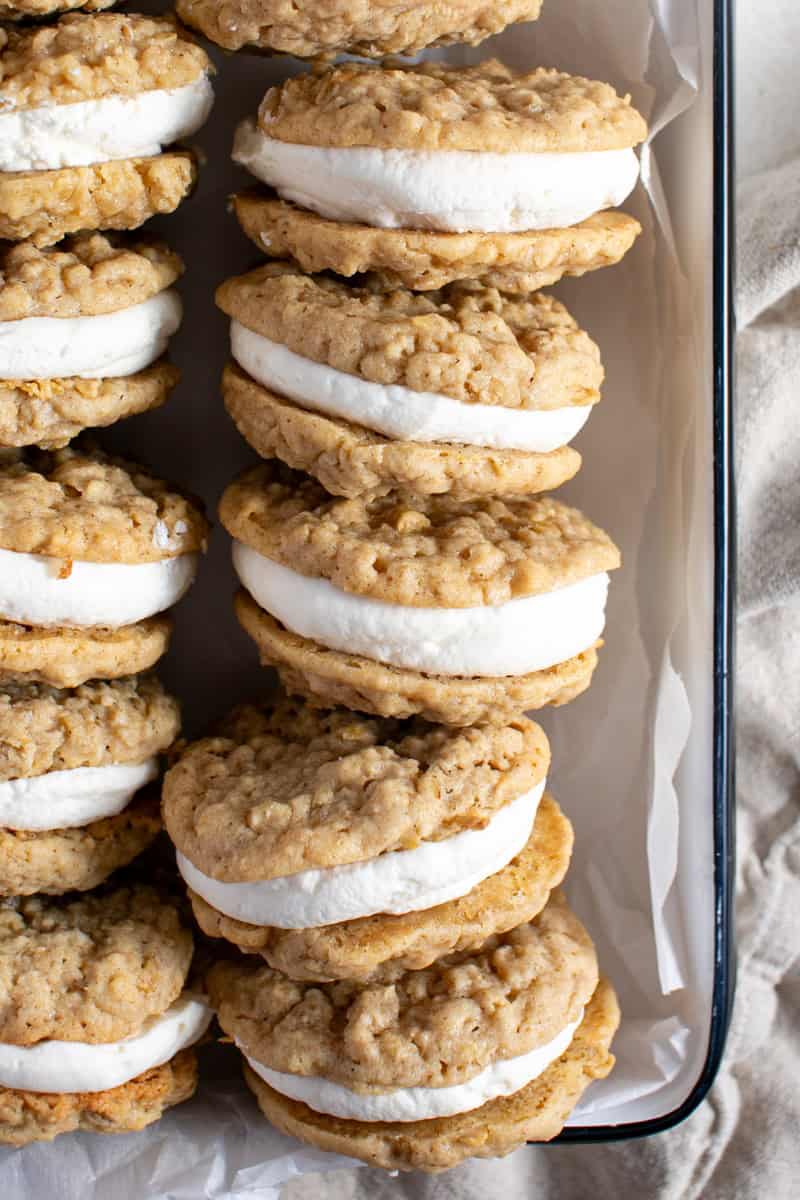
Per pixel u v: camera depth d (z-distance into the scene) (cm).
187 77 46
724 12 50
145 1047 49
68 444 50
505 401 46
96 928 49
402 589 46
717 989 53
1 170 46
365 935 47
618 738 54
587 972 50
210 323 53
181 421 53
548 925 51
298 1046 48
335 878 47
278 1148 51
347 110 46
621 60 51
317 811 47
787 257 57
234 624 54
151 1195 50
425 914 48
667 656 53
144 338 48
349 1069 48
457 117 46
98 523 47
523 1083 48
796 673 58
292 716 50
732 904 53
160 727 49
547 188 46
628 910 54
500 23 46
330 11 45
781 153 57
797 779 59
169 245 51
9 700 48
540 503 49
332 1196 55
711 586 52
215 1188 50
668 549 53
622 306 52
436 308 47
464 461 47
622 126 47
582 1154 56
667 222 51
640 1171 56
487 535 48
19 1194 50
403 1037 48
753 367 57
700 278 51
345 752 48
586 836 55
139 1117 49
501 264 47
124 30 46
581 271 48
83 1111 49
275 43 46
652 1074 53
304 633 48
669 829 53
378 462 46
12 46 46
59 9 46
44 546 46
